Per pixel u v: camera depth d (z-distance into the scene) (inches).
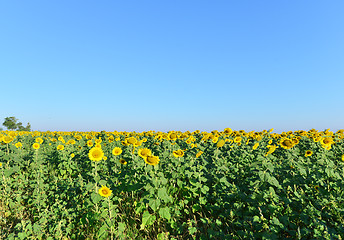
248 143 422.6
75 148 452.4
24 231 189.8
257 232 160.7
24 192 294.4
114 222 198.2
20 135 638.5
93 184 200.5
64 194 255.8
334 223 166.7
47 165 382.0
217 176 249.1
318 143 385.7
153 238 197.8
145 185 206.5
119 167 295.6
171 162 295.4
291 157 267.3
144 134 667.4
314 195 211.6
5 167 313.3
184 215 220.2
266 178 195.3
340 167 265.3
